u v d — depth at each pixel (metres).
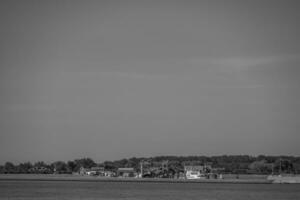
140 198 181.12
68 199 173.50
